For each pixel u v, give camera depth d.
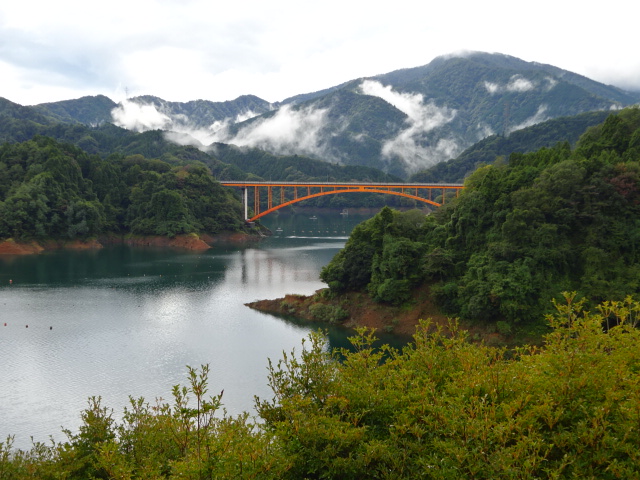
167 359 57.34
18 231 141.25
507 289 60.62
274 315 78.88
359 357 18.73
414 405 14.98
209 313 79.44
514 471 11.77
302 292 95.38
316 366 17.28
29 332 67.25
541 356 17.02
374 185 186.62
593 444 12.58
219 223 183.00
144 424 20.36
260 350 61.06
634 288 59.09
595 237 63.50
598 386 14.24
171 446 18.66
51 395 46.97
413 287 73.56
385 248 74.56
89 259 132.88
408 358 19.50
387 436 15.18
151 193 179.00
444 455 13.22
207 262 131.38
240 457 12.75
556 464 12.51
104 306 82.38
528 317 60.16
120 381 50.47
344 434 14.03
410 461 13.78
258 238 188.62
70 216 151.75
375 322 71.50
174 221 167.12
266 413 17.02
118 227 170.62
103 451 16.41
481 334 62.81
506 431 12.71
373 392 16.08
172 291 95.12
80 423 41.44
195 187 191.88
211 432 17.17
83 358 57.38
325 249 160.75
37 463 19.84
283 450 14.03
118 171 191.75
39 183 151.62
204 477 13.16
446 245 73.69
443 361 18.22
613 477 12.10
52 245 147.88
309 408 15.63
